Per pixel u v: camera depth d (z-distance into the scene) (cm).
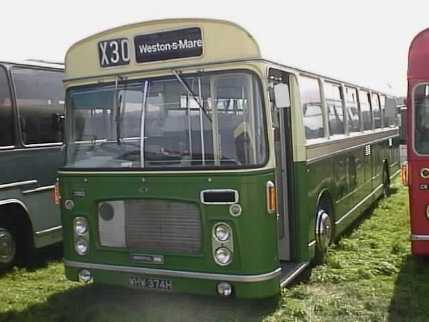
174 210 487
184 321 501
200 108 482
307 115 609
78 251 537
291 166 572
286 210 575
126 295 583
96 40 527
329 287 582
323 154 660
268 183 470
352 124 852
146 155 501
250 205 460
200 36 479
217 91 476
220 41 472
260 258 464
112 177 512
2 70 688
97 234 526
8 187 680
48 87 757
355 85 877
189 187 478
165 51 494
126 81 516
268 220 471
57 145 762
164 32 493
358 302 534
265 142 468
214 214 470
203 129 480
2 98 682
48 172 746
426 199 586
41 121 740
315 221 625
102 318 517
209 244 473
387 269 641
